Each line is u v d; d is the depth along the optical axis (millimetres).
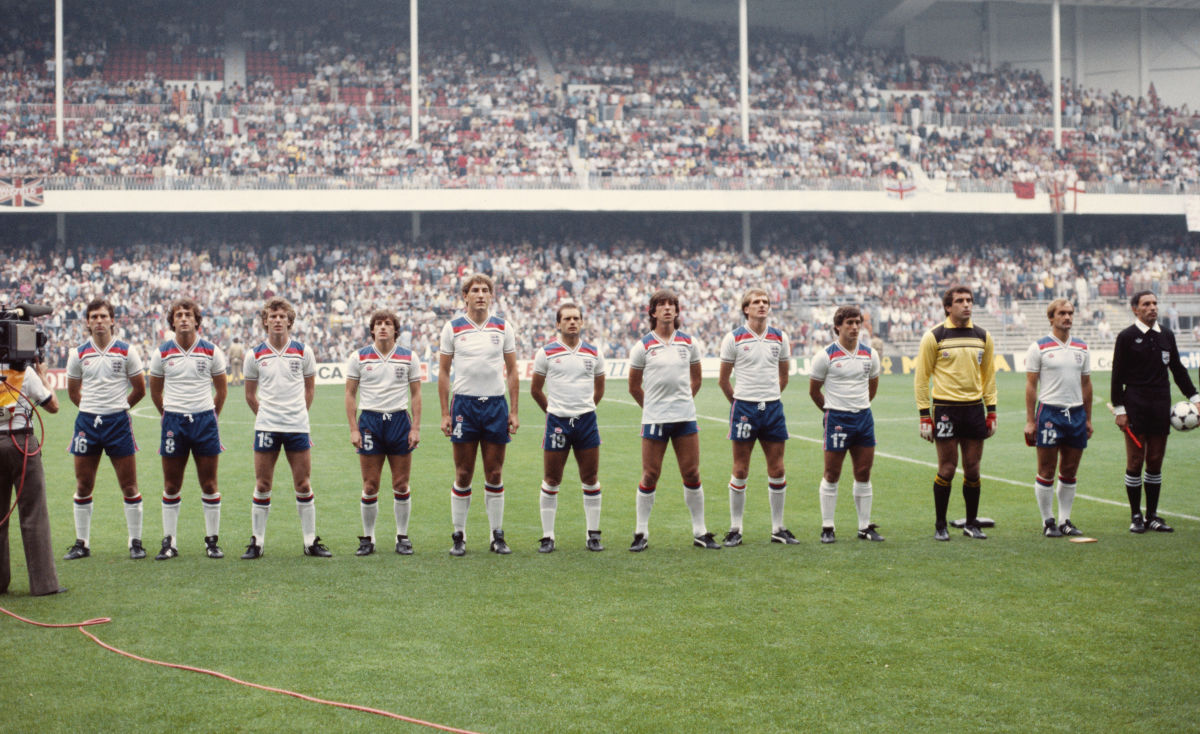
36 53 37312
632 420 18953
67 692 4598
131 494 7602
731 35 44031
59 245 34344
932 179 37500
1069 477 8188
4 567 6363
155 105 35500
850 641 5324
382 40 40438
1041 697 4508
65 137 34531
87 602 6172
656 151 37625
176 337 7602
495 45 41094
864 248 39438
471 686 4676
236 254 35156
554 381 7711
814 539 8164
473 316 7676
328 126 36344
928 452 13797
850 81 42562
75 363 7531
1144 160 39875
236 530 8688
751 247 39156
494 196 34406
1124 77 45125
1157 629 5488
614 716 4316
